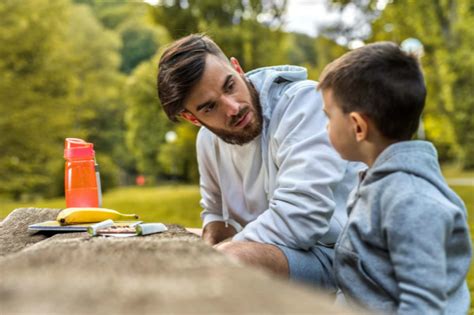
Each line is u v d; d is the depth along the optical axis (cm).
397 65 145
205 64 191
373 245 140
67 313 69
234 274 88
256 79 213
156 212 1007
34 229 181
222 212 244
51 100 1708
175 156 2423
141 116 3150
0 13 1612
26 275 91
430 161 139
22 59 1680
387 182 138
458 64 1427
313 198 183
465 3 1374
